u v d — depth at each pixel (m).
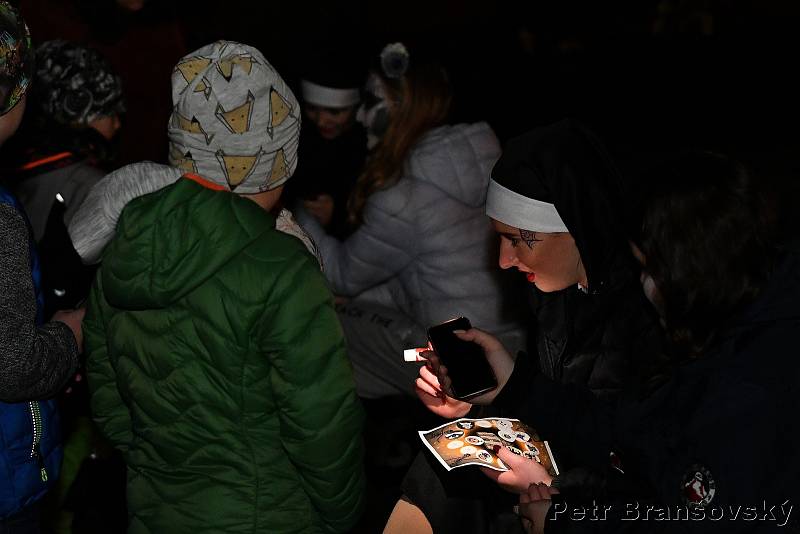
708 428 1.82
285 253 2.03
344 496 2.15
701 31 9.48
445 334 2.46
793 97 8.59
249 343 2.02
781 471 1.77
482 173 3.23
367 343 3.60
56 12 4.09
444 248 3.26
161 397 2.09
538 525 2.26
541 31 9.40
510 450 2.51
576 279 2.38
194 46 4.47
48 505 3.29
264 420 2.10
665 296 1.94
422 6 9.59
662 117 8.52
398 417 3.83
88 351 2.27
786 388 1.80
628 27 9.52
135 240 2.00
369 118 3.26
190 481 2.15
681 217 1.88
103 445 3.33
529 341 2.65
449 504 2.63
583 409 2.17
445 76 3.27
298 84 4.15
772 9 9.88
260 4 8.38
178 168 2.27
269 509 2.15
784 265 1.89
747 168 1.93
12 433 2.23
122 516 2.79
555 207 2.28
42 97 3.03
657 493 1.90
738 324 1.89
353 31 4.18
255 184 2.21
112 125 3.25
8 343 2.07
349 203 3.33
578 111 8.62
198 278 1.97
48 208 2.95
